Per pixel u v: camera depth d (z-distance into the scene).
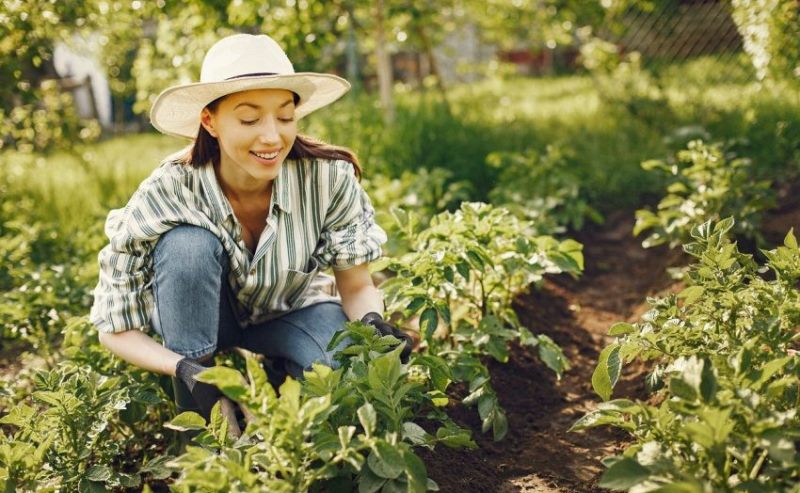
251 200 2.64
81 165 7.25
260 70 2.43
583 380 3.37
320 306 2.82
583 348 3.71
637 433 2.14
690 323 2.49
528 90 10.83
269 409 1.93
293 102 2.55
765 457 2.03
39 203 6.00
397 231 3.45
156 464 2.46
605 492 2.49
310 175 2.69
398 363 2.17
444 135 6.21
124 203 5.35
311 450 1.97
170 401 2.83
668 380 2.77
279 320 2.83
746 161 4.37
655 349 2.42
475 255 2.99
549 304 4.16
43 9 5.41
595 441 2.84
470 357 2.83
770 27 5.29
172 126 2.67
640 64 8.23
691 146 4.52
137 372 2.84
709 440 1.78
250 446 2.15
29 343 3.98
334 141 6.01
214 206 2.58
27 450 2.29
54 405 2.39
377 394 2.15
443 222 3.30
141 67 7.22
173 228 2.54
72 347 2.85
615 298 4.40
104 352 2.87
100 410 2.46
